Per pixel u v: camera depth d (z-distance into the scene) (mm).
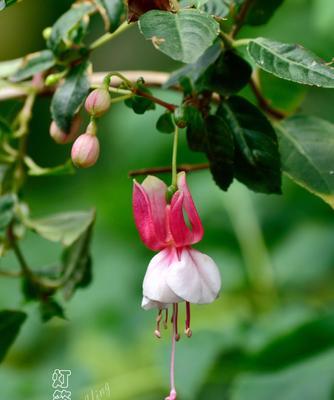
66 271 673
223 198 870
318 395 725
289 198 870
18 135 673
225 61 601
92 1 625
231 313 846
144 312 894
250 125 602
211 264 577
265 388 734
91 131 579
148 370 832
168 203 581
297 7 882
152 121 891
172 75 614
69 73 610
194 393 759
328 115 860
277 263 857
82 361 874
